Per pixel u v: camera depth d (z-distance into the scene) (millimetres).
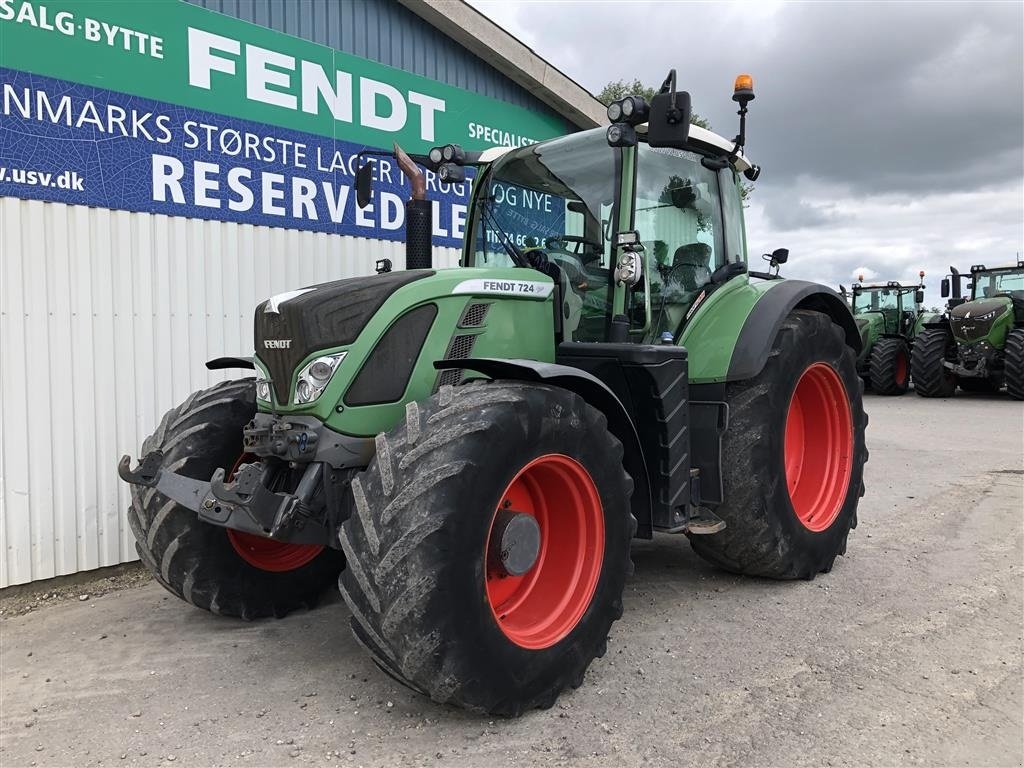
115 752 2398
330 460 2709
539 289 3277
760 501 3570
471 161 3928
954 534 4688
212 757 2350
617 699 2658
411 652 2232
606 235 3439
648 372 3088
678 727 2467
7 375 3891
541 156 3713
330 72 5254
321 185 5230
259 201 4879
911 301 16562
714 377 3443
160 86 4383
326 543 2725
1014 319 12797
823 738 2396
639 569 4156
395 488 2311
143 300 4359
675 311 3707
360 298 2799
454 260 6238
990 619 3355
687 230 3828
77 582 4164
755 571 3768
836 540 4020
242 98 4770
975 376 12633
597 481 2756
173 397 4500
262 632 3383
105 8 4145
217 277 4680
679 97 2916
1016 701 2631
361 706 2656
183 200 4508
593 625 2736
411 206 3545
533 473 2744
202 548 3246
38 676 2994
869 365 14562
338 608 3689
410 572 2219
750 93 3920
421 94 5898
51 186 3990
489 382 2660
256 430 2838
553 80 6887
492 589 2689
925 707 2588
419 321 2883
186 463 3188
